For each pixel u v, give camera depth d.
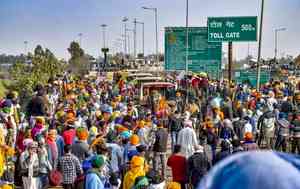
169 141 19.61
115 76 59.56
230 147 11.93
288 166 1.57
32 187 11.91
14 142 16.41
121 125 14.63
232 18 41.59
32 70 55.34
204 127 16.31
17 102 19.08
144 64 91.62
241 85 34.25
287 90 30.39
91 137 14.19
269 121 18.48
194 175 11.76
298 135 17.30
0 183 12.15
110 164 11.72
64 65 86.75
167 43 48.38
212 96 28.44
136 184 9.54
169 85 37.44
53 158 12.48
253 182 1.53
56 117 17.84
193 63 48.44
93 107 22.77
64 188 11.16
